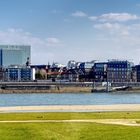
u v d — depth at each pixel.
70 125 52.94
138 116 69.56
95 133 44.62
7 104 158.00
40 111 88.00
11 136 42.19
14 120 62.19
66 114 74.38
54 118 65.50
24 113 78.38
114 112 80.75
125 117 67.69
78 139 40.53
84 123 56.34
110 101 193.25
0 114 75.44
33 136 41.97
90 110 91.56
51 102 182.12
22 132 45.12
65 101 195.38
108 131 46.44
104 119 63.69
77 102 180.38
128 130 47.62
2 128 49.31
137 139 40.69
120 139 40.66
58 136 41.91
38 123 56.28
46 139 40.16
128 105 119.12
